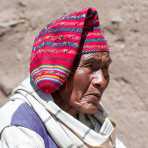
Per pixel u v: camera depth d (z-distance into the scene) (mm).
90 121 2881
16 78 4672
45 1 4633
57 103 2691
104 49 2645
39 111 2580
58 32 2592
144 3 4484
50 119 2566
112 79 4531
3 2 4707
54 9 4609
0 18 4695
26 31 4668
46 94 2625
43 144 2504
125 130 4527
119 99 4527
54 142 2568
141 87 4492
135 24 4492
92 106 2643
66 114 2605
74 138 2609
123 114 4523
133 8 4500
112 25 4523
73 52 2562
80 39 2576
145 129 4496
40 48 2629
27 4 4660
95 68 2627
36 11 4648
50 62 2588
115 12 4523
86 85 2621
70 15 2617
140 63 4488
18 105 2604
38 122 2561
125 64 4516
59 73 2561
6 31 4680
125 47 4512
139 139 4512
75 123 2617
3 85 4684
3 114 2578
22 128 2490
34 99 2625
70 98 2645
